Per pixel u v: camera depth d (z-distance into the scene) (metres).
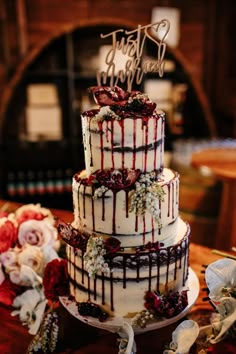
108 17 2.41
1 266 0.96
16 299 0.92
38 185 2.39
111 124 0.72
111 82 0.94
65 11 2.33
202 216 1.88
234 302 0.72
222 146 2.08
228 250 1.67
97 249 0.74
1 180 2.32
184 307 0.79
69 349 0.80
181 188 1.92
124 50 0.92
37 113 2.31
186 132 2.56
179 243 0.79
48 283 0.86
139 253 0.74
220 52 2.58
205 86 2.68
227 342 0.72
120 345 0.74
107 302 0.78
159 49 0.89
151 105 0.76
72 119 2.32
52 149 2.37
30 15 2.28
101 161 0.76
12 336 0.85
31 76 2.24
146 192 0.73
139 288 0.76
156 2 2.44
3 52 2.26
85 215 0.78
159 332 0.84
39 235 0.99
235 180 1.52
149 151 0.75
